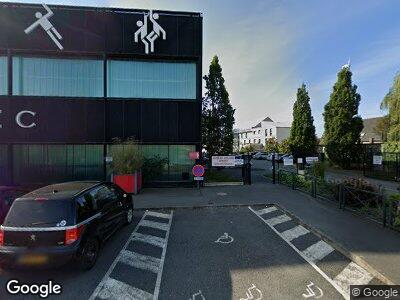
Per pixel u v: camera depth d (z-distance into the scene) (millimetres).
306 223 8234
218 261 6020
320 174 14727
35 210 5258
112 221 6996
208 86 21594
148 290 4930
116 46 14422
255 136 77688
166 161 14953
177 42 14750
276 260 6055
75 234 5258
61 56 14344
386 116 26078
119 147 13969
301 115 33500
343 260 6059
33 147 14305
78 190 6094
